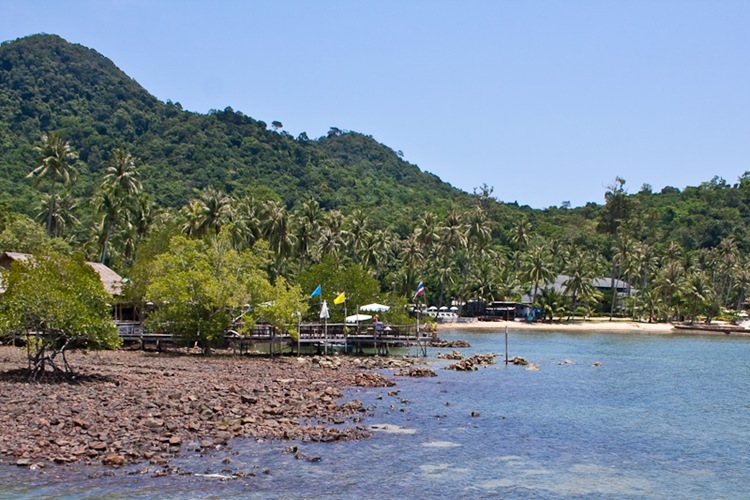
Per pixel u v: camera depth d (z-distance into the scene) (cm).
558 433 3559
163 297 6419
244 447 2948
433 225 13975
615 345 9675
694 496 2606
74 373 4325
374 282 8712
